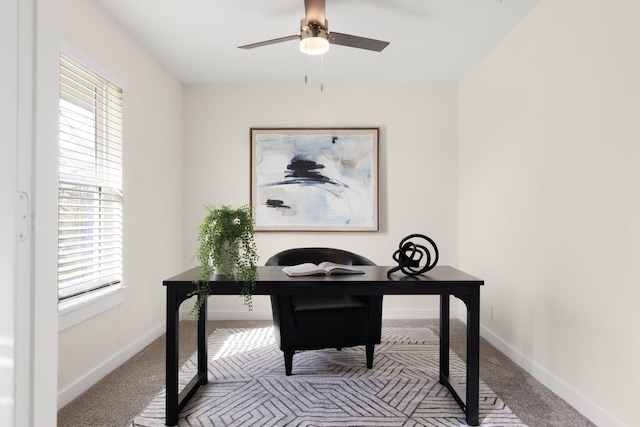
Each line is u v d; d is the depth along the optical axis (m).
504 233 3.17
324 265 2.33
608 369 2.00
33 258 0.75
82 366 2.47
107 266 2.88
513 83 3.02
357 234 4.26
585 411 2.15
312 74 4.05
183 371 2.75
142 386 2.52
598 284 2.08
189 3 2.69
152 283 3.50
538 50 2.67
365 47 2.63
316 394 2.36
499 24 2.97
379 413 2.12
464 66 3.85
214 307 4.28
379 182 4.27
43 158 0.77
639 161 1.82
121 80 2.97
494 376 2.68
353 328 2.65
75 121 2.47
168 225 3.89
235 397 2.32
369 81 4.26
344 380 2.56
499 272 3.26
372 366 2.79
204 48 3.39
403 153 4.28
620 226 1.93
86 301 2.48
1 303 0.69
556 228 2.46
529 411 2.19
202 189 4.29
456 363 2.90
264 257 4.27
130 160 3.12
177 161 4.14
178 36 3.17
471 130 3.90
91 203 2.74
